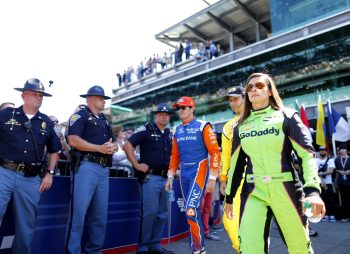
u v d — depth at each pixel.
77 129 3.58
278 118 2.13
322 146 9.50
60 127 5.42
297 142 2.03
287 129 2.09
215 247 4.65
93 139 3.71
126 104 25.30
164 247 4.72
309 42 14.61
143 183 4.25
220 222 7.36
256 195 2.11
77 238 3.39
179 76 21.25
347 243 4.89
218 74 18.83
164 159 4.37
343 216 8.17
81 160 3.55
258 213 2.08
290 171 2.07
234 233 3.04
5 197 3.05
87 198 3.49
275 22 16.39
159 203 4.43
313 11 14.82
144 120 22.53
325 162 8.76
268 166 2.08
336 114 9.83
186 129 3.85
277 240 5.04
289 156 2.10
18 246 3.13
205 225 5.30
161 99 22.39
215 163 3.65
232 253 4.27
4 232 3.24
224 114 17.86
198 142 3.74
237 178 2.34
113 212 4.30
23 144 3.16
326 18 14.07
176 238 5.33
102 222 3.70
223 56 18.66
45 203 3.54
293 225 2.00
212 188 3.59
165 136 4.50
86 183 3.49
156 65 24.50
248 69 17.23
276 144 2.08
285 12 15.91
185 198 3.73
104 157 3.70
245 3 21.88
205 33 26.36
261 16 23.14
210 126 3.78
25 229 3.14
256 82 2.23
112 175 5.07
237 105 3.34
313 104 13.68
